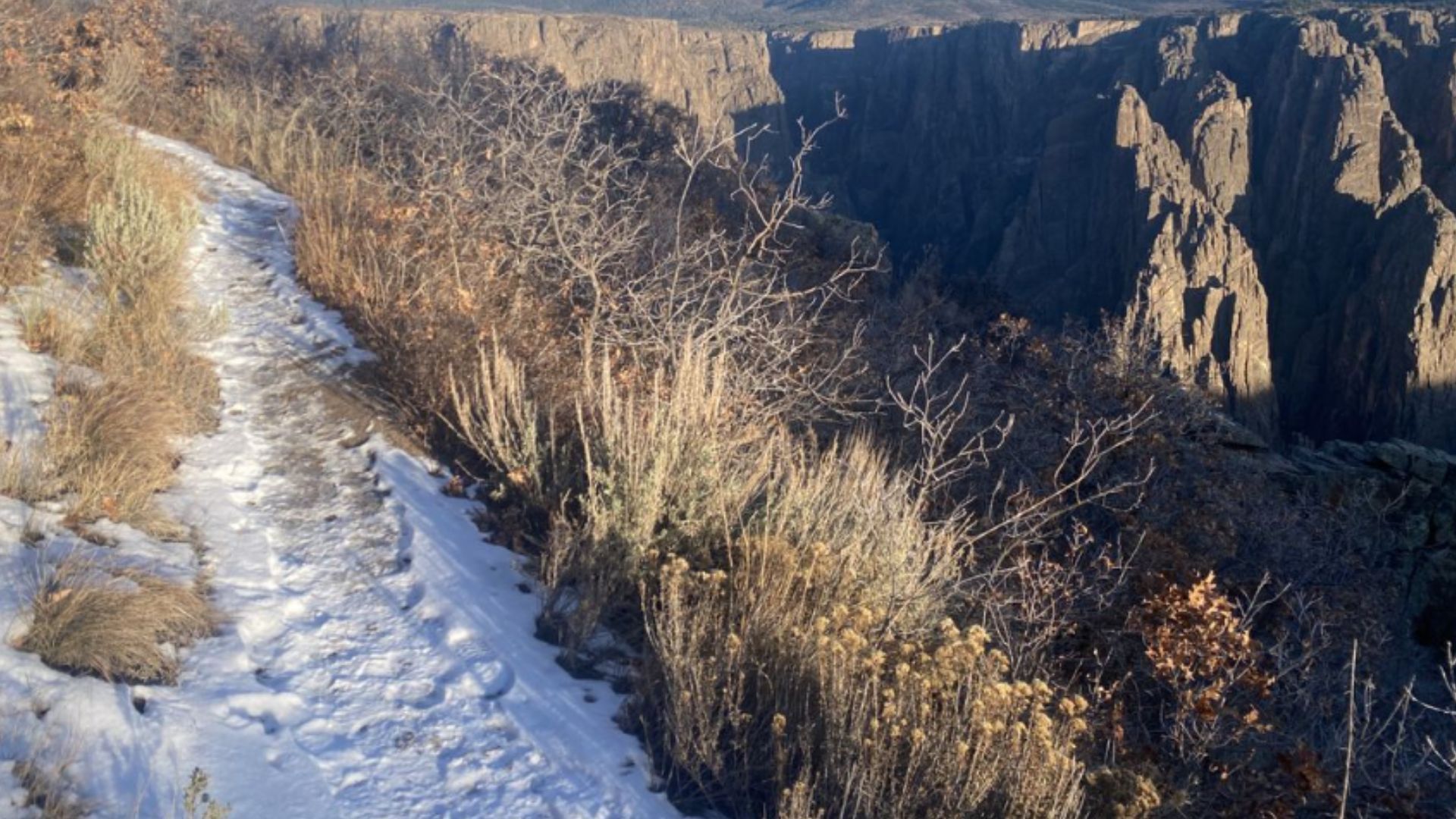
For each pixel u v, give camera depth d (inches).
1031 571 291.9
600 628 230.7
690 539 249.6
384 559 247.4
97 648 180.4
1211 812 236.8
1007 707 178.9
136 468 247.9
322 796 168.6
